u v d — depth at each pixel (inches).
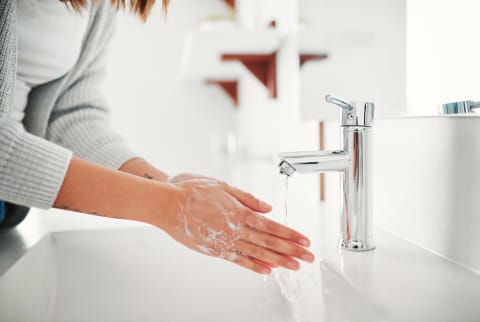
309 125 38.2
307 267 18.6
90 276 20.5
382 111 23.0
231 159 89.2
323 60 30.6
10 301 15.9
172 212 15.3
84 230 24.3
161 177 24.5
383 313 12.6
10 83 16.1
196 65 70.8
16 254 18.9
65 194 14.5
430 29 18.6
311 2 32.1
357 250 19.2
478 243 15.3
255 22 62.4
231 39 49.6
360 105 18.6
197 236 15.6
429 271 16.1
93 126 28.3
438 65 18.2
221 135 101.4
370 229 19.4
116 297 18.4
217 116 105.0
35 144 14.1
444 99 17.9
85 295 18.5
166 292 19.0
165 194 15.4
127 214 15.2
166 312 16.6
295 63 42.7
